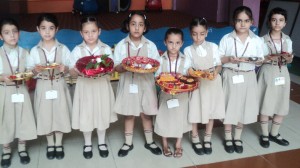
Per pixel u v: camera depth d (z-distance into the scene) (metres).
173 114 2.44
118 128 3.11
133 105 2.48
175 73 2.45
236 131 2.75
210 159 2.58
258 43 2.55
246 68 2.53
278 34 2.65
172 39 2.36
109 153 2.65
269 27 2.66
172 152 2.66
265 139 2.82
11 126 2.36
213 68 2.47
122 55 2.49
